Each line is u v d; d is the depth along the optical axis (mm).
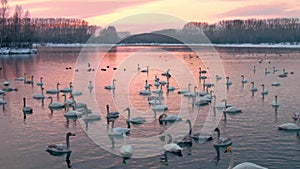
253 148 30797
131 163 27891
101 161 28344
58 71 93500
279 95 55844
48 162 28266
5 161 28547
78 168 27094
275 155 29234
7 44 164250
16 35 165375
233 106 46625
